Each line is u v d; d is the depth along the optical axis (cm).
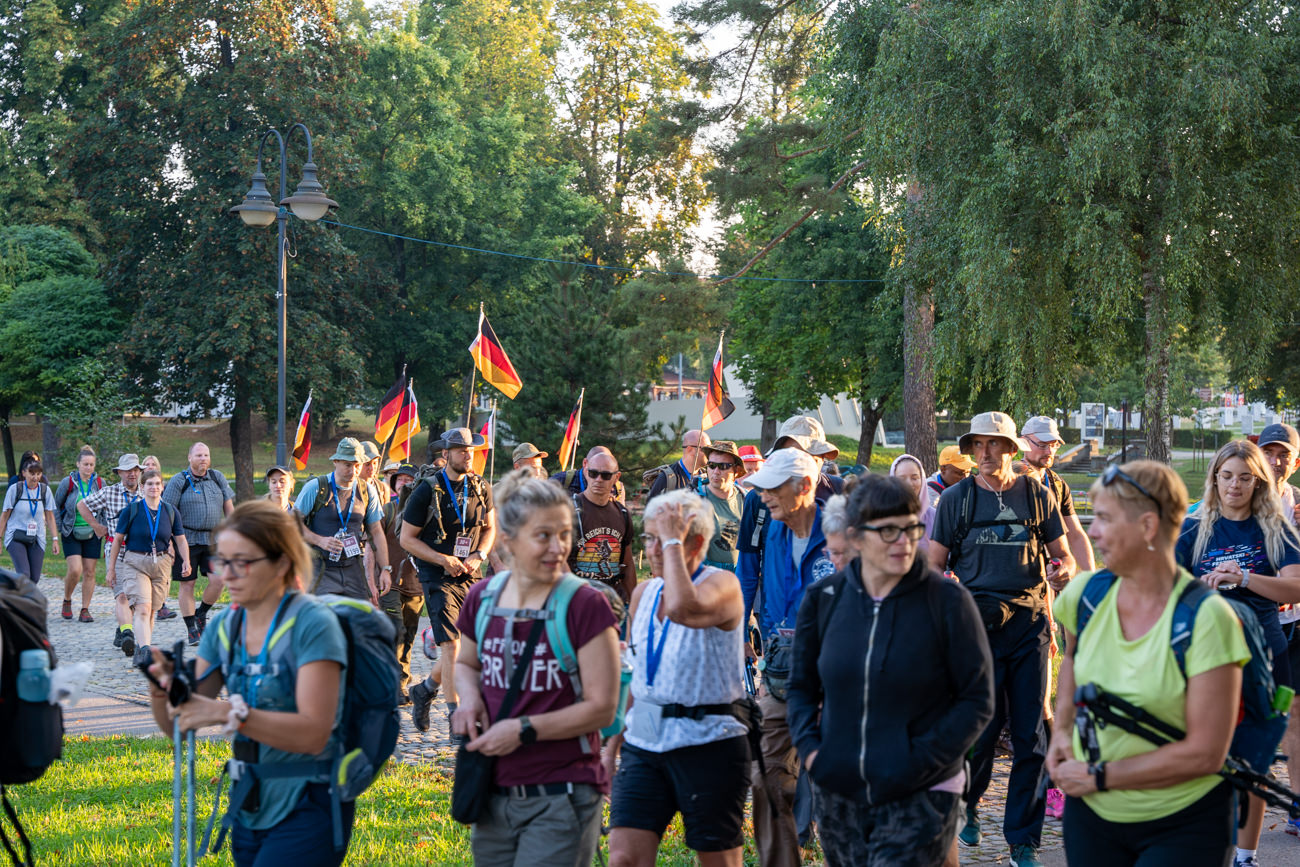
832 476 693
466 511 827
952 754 351
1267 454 632
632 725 432
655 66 5325
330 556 908
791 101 2986
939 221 2009
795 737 379
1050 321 1870
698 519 425
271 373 3541
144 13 3609
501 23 5453
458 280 4728
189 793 376
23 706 389
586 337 2173
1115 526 331
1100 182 1731
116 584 1159
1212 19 1688
